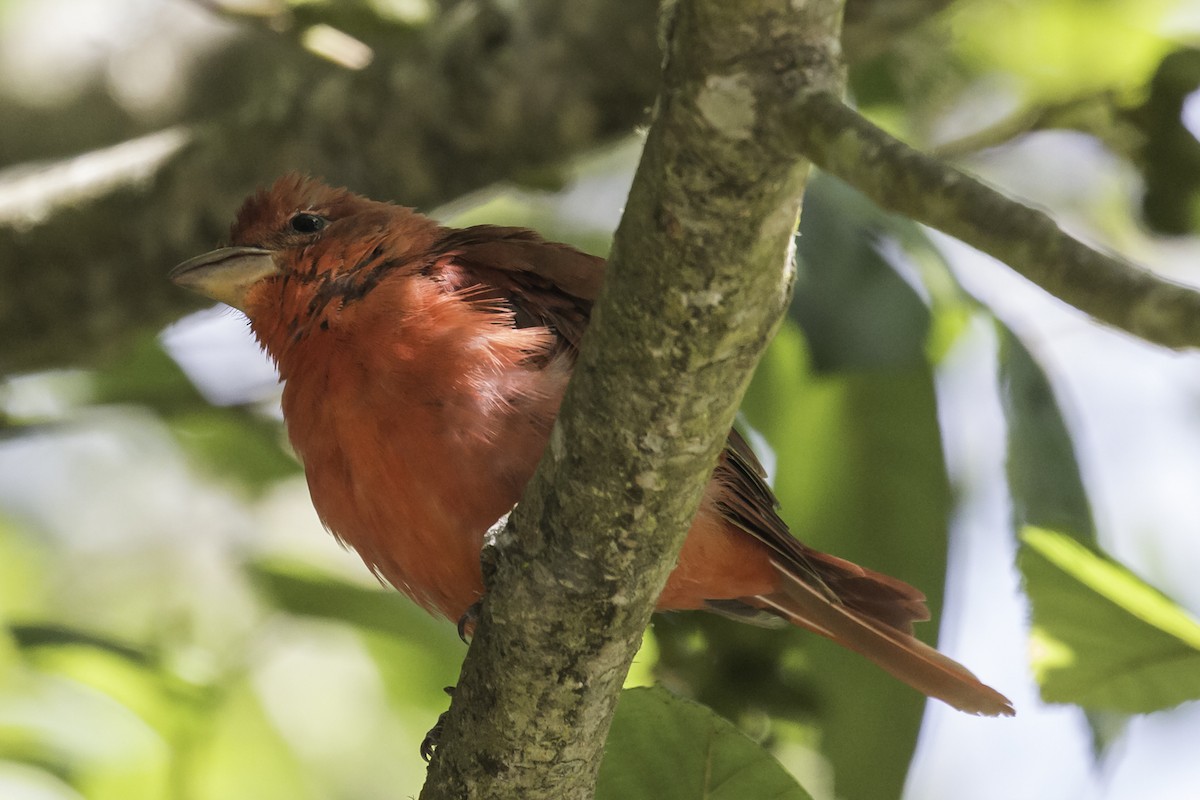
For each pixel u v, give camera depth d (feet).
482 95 34.68
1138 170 36.76
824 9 15.80
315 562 40.55
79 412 39.14
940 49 41.27
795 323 30.19
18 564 50.67
